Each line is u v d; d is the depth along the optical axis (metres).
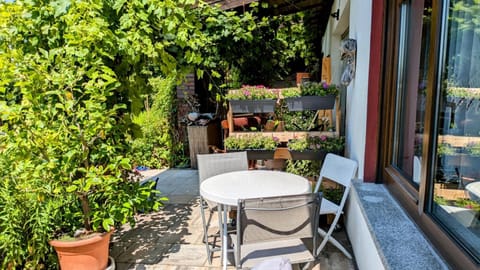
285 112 4.21
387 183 2.30
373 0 2.32
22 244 2.19
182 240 2.91
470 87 1.18
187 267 2.47
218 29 4.36
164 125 5.86
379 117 2.37
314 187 3.23
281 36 6.10
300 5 5.13
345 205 2.94
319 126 4.11
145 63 2.85
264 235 1.77
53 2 2.29
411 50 1.89
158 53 2.69
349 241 2.71
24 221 2.21
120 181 2.40
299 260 1.86
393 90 2.23
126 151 2.68
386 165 2.36
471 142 1.18
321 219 3.09
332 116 3.97
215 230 3.08
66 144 2.12
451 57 1.27
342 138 3.39
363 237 2.01
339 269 2.36
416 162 1.74
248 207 1.71
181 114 5.90
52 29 2.31
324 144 3.33
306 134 3.51
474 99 1.16
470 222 1.17
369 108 2.41
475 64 1.15
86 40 2.13
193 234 3.02
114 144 2.55
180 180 4.87
